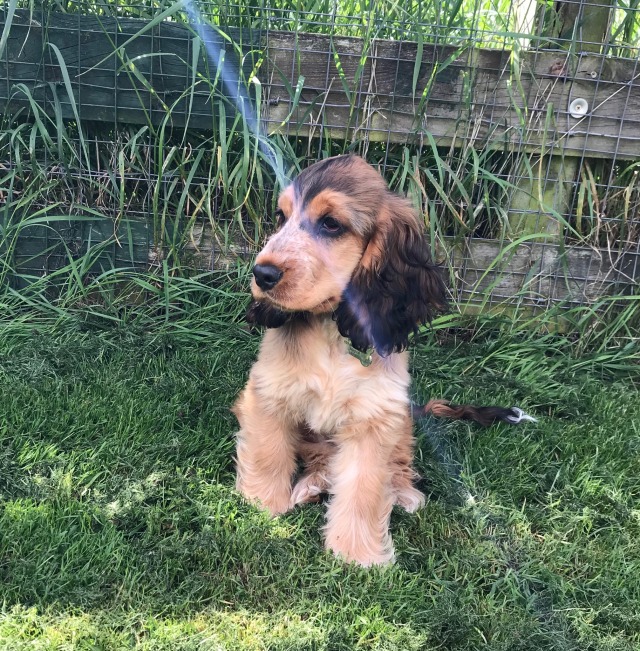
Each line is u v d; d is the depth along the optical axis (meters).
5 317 0.97
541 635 0.53
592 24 1.02
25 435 0.71
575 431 0.85
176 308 1.02
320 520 0.66
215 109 1.00
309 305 0.60
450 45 0.98
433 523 0.66
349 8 1.05
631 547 0.64
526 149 1.02
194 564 0.57
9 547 0.55
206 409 0.81
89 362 0.90
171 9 0.84
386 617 0.53
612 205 1.07
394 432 0.64
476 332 1.06
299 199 0.63
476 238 1.04
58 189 1.02
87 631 0.48
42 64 0.96
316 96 0.99
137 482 0.65
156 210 0.97
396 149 1.05
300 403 0.65
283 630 0.51
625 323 1.05
